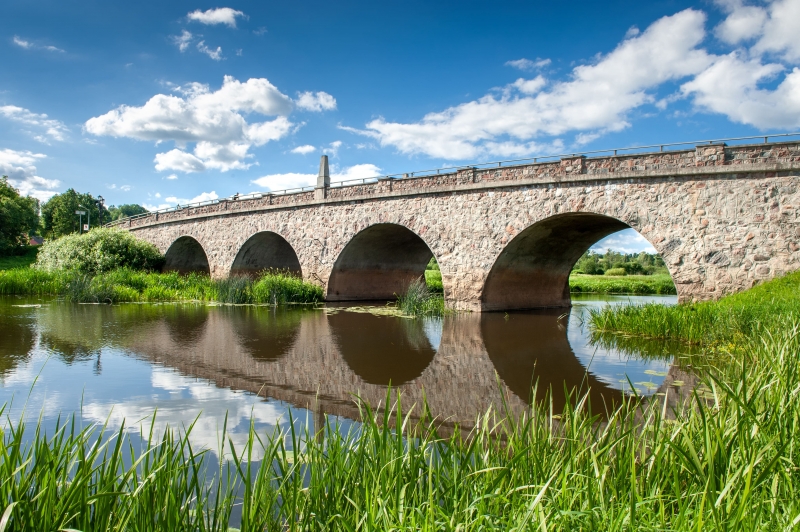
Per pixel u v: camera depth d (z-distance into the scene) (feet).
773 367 15.29
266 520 10.07
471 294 62.34
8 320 47.50
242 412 20.97
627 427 13.57
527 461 11.44
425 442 11.89
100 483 9.83
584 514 8.68
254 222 91.15
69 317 50.65
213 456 16.22
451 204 64.13
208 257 101.04
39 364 29.43
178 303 68.90
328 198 78.33
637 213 50.26
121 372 27.76
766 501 9.05
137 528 9.32
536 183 56.65
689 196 47.73
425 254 92.22
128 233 107.24
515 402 23.26
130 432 18.22
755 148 44.93
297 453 12.01
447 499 10.41
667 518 9.35
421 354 34.73
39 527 8.84
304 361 31.68
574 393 24.86
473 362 32.30
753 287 44.42
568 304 79.15
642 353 35.68
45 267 97.30
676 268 48.06
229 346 36.27
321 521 10.02
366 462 11.48
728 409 13.42
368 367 30.48
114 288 71.61
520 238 59.62
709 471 9.61
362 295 84.07
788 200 43.55
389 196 70.38
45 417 19.89
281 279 76.48
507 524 8.89
